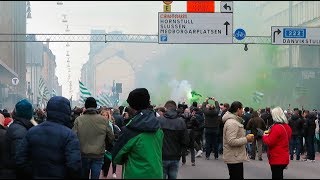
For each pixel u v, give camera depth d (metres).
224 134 11.56
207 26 32.66
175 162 11.19
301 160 25.94
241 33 34.22
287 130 11.74
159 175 7.98
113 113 20.53
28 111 8.90
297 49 65.88
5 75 75.25
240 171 11.52
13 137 8.57
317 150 31.45
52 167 7.51
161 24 32.50
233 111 11.59
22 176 7.79
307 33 33.19
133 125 7.97
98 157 11.96
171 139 11.16
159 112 17.30
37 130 7.64
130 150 7.99
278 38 33.25
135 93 8.20
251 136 11.43
